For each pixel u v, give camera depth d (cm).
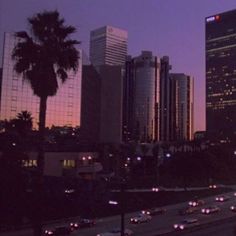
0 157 6281
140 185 12362
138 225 7462
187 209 8931
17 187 5897
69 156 13238
